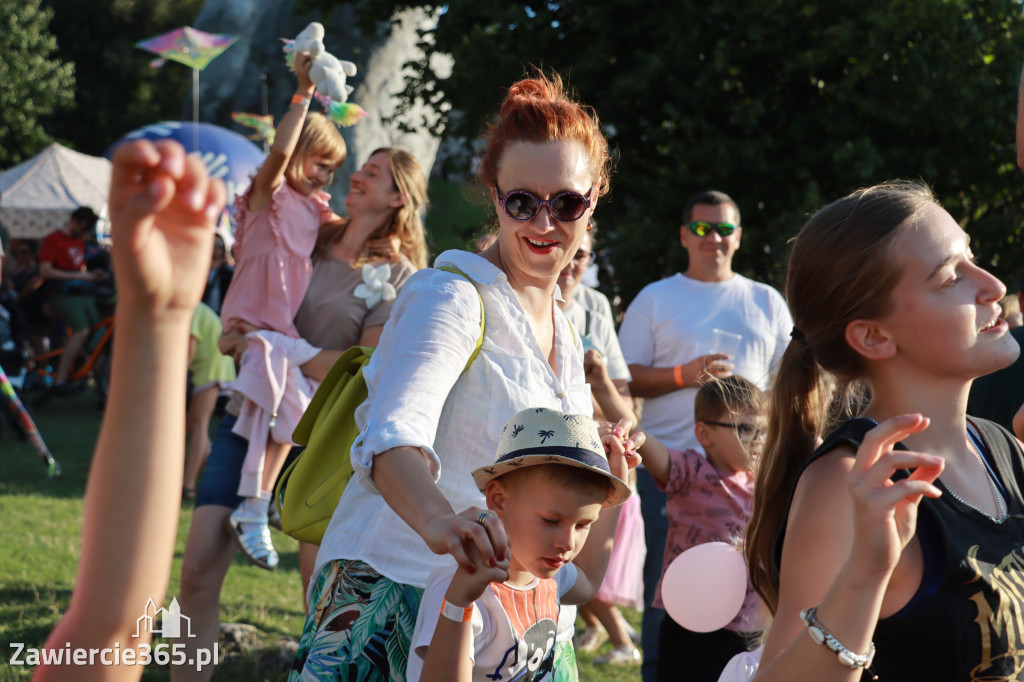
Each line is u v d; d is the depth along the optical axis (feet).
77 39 110.22
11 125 100.89
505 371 6.76
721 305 15.43
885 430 4.15
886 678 4.89
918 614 4.82
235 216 12.59
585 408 7.57
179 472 2.82
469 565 5.16
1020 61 34.63
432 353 6.29
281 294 11.91
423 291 6.69
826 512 5.01
